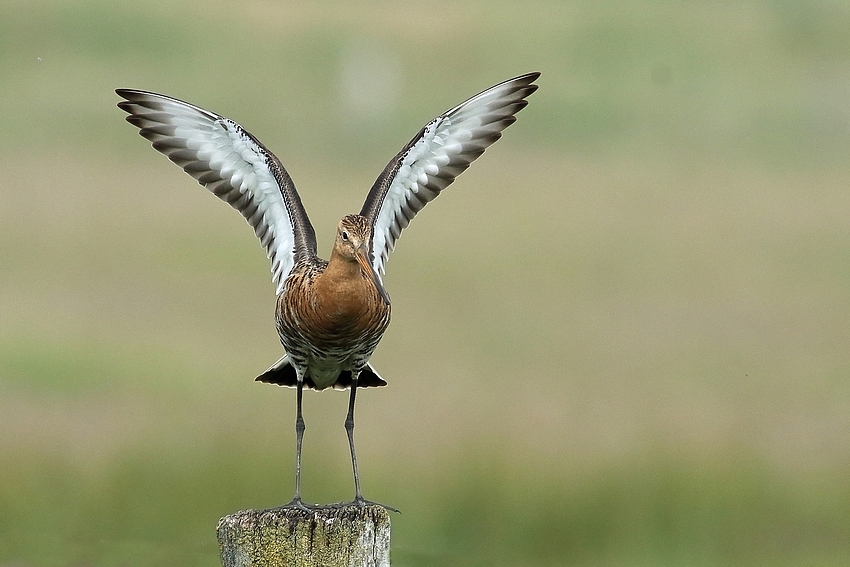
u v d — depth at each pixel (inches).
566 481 549.0
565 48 2009.1
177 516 510.0
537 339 780.0
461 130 404.2
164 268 880.3
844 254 1023.0
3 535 490.6
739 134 1600.6
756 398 672.4
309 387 400.8
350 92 1744.6
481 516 528.7
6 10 1967.3
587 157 1455.5
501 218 1119.0
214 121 390.0
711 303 876.0
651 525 532.7
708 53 1987.0
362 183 1205.7
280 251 390.3
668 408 649.6
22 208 1011.9
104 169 1186.6
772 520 543.8
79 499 511.5
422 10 2218.3
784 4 2182.6
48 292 806.5
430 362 722.2
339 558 295.6
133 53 1865.2
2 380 643.5
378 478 542.3
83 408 605.6
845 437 609.6
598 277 941.2
